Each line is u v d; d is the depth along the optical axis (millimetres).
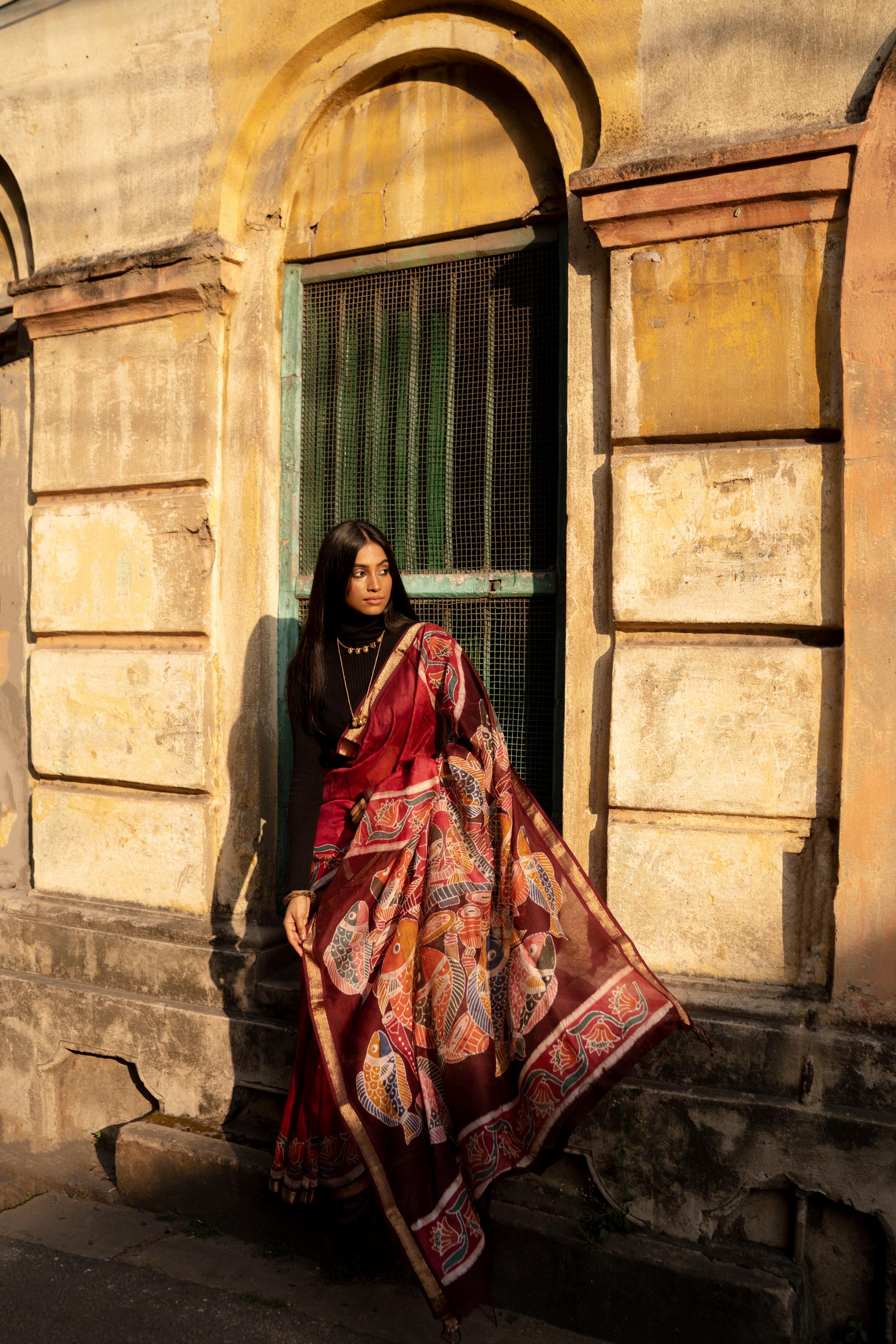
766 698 2443
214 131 3184
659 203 2484
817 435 2430
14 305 3510
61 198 3498
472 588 2979
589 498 2670
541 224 2857
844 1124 2260
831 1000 2359
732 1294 2221
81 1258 2648
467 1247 2184
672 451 2549
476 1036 2283
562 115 2693
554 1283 2400
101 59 3393
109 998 3205
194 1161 2820
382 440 3148
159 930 3191
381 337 3145
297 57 3043
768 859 2449
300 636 3262
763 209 2416
